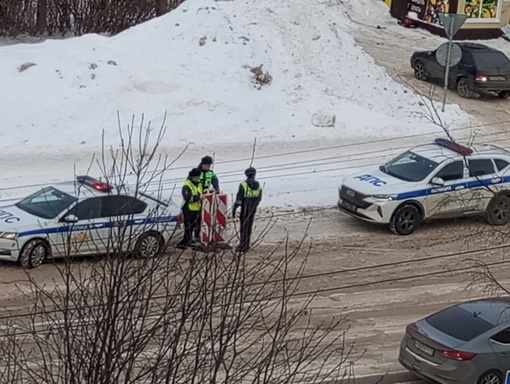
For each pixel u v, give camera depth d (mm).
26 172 20875
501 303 13664
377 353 14094
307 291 16016
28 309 14008
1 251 15797
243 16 29859
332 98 26969
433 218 19641
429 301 16188
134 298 6414
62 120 23047
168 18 28719
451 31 26953
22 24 32406
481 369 12672
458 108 28609
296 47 28875
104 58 25797
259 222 19203
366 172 20266
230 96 25469
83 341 7004
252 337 12531
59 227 16000
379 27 39469
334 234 19016
